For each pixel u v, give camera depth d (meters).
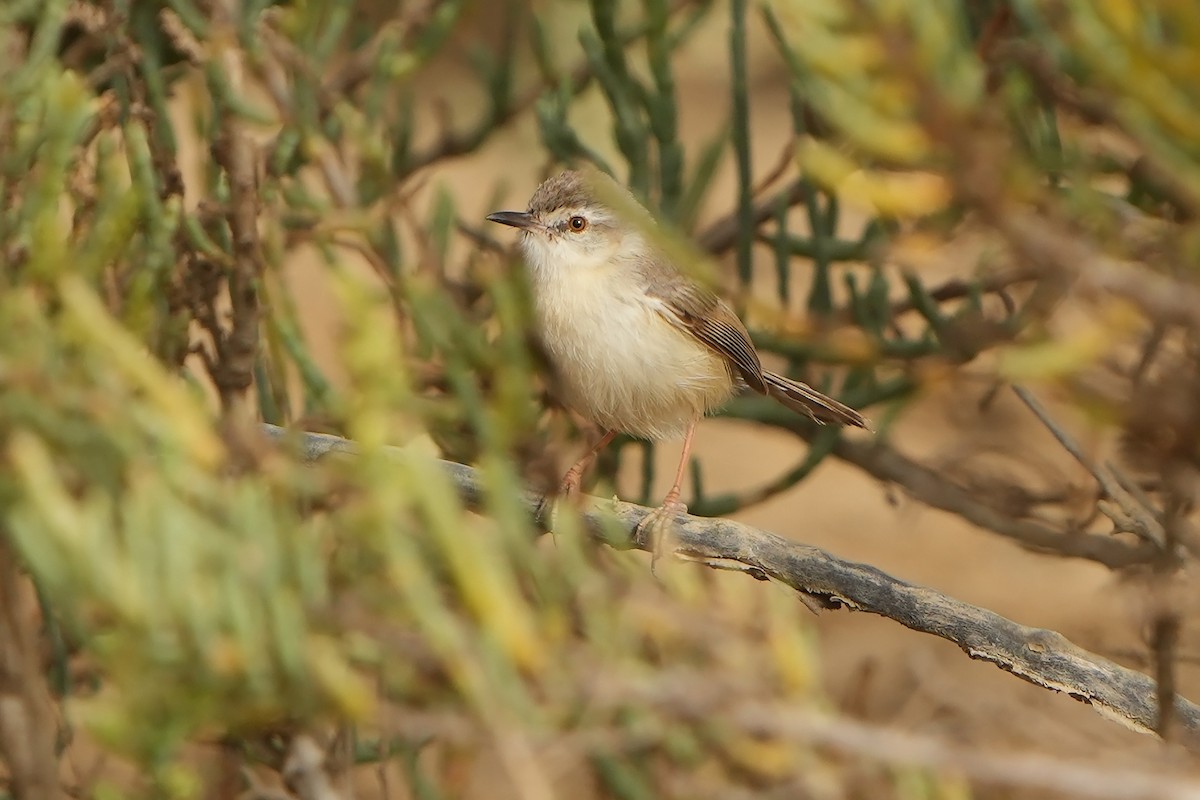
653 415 11.62
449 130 13.59
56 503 4.94
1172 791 4.91
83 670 9.52
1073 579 15.81
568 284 11.28
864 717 8.79
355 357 5.34
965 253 5.22
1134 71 4.23
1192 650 9.34
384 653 5.45
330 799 7.31
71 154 7.51
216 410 9.49
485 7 19.66
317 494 5.96
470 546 5.14
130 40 10.02
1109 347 4.62
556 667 5.25
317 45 10.43
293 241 9.83
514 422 6.59
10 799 7.39
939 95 4.18
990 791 5.79
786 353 12.43
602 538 8.69
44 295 6.59
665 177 12.39
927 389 5.29
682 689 5.25
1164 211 5.64
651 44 12.00
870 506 19.22
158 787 5.49
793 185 12.59
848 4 4.21
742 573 8.62
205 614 4.94
